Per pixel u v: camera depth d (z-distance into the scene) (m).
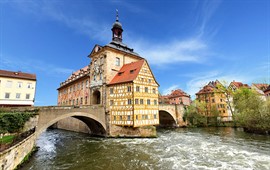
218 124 39.88
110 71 26.44
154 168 10.76
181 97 62.28
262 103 26.41
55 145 18.53
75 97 36.34
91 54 30.22
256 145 17.00
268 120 22.78
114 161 12.26
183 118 41.03
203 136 24.47
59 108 18.27
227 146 17.05
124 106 22.98
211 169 10.60
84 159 12.83
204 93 52.38
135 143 19.00
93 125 25.55
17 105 30.94
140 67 24.11
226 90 38.34
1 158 7.45
